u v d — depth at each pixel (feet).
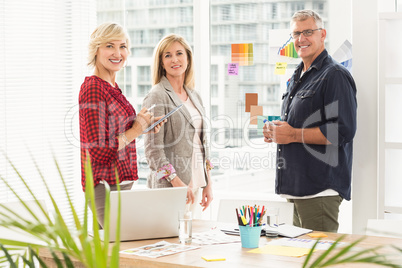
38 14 13.37
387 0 11.34
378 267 6.07
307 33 10.48
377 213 10.55
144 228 7.63
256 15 13.09
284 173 10.68
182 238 7.43
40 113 13.42
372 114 10.94
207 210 13.80
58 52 13.76
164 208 7.68
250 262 6.34
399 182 10.61
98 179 9.28
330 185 10.28
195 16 13.84
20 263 9.87
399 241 7.45
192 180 10.83
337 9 12.30
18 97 13.04
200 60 13.79
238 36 13.34
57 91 13.74
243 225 7.11
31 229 4.12
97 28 10.11
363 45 10.96
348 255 6.64
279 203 9.37
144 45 14.47
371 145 10.97
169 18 14.17
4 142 12.81
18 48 13.03
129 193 7.45
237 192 13.57
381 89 10.24
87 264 4.00
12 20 12.91
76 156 14.06
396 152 10.61
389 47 10.44
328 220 10.44
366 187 11.03
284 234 7.89
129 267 6.62
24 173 13.10
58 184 13.66
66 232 4.05
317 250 6.89
